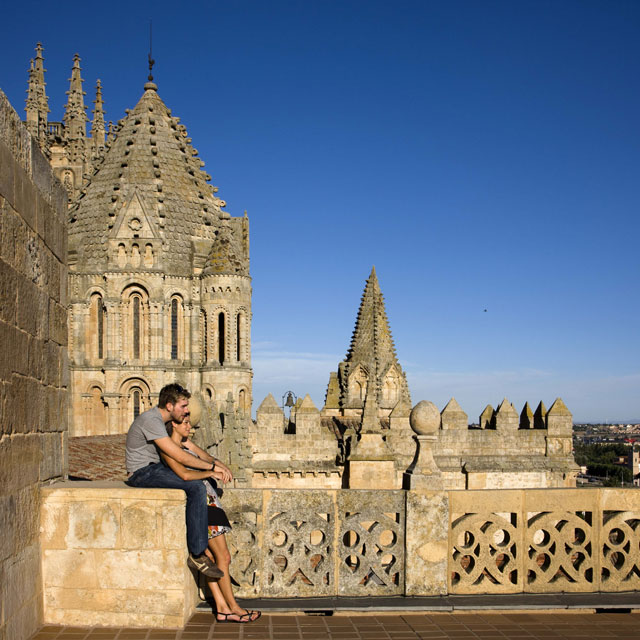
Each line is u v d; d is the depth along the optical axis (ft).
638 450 533.55
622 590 40.19
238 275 195.93
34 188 35.45
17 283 32.42
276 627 34.53
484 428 194.39
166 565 34.22
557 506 40.24
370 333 198.18
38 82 271.49
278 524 38.68
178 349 196.24
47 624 34.19
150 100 213.25
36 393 34.91
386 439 165.07
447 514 39.11
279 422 156.46
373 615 36.65
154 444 36.06
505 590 39.52
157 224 195.72
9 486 30.53
